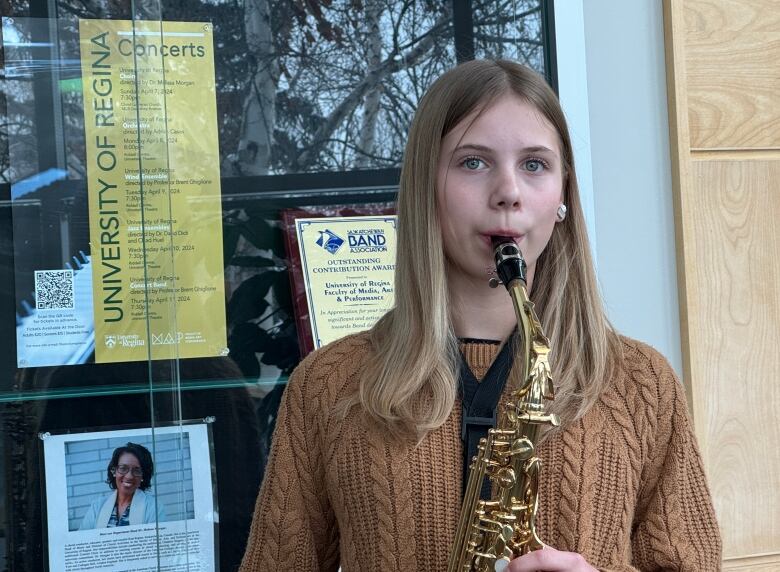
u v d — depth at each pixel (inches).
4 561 64.7
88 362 66.2
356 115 78.5
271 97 76.5
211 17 75.4
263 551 53.7
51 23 66.1
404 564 50.1
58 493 65.7
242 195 75.4
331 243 77.3
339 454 52.2
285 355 75.4
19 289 65.8
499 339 53.7
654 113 85.4
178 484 67.7
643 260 85.2
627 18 84.7
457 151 51.1
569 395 51.3
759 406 87.8
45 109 65.9
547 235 51.9
